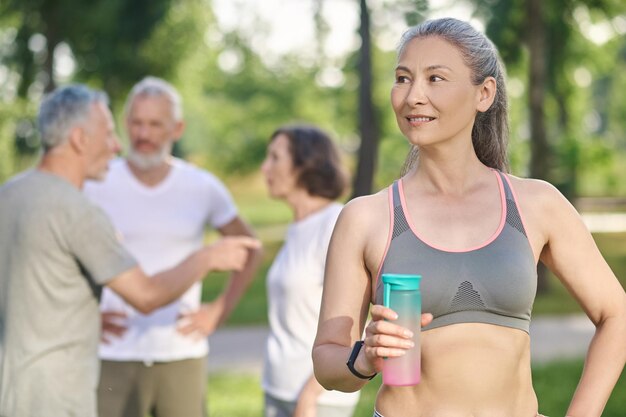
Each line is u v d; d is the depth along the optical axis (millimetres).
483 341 2500
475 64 2592
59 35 20344
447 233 2551
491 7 16406
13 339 3742
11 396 3715
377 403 2656
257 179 57125
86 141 4047
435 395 2525
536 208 2600
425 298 2500
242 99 46094
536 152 16609
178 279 4145
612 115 55469
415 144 2578
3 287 3795
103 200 5289
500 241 2535
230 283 5312
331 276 2676
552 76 18625
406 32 2660
